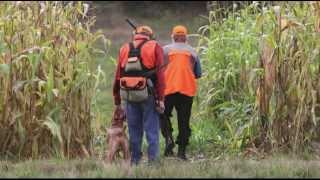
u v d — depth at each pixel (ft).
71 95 119.34
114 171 84.23
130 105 101.40
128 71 99.04
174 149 132.36
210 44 145.18
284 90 123.44
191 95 117.50
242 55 135.64
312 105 123.03
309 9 129.70
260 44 124.67
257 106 125.18
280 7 128.06
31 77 117.80
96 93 122.83
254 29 135.54
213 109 139.74
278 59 123.34
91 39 123.24
